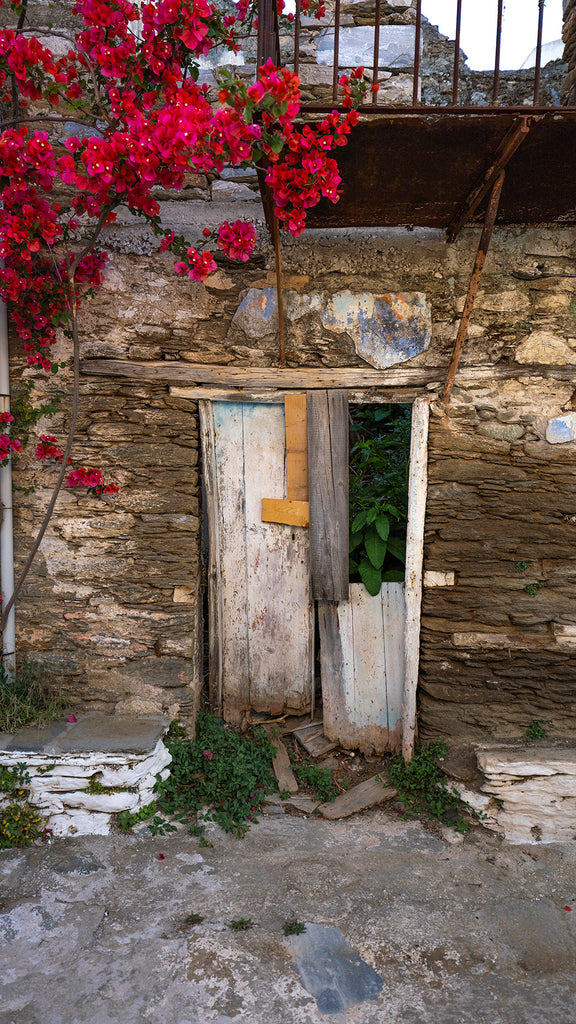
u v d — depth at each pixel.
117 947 2.63
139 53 2.81
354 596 3.93
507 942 2.73
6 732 3.50
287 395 3.75
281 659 4.10
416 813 3.59
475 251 3.51
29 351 3.58
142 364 3.62
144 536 3.74
